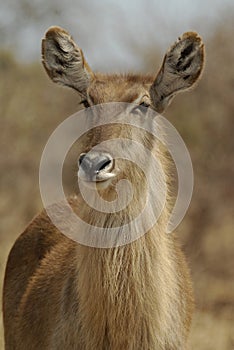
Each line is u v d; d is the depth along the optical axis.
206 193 54.44
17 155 68.88
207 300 42.53
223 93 62.81
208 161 57.12
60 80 25.09
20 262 28.27
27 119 74.75
